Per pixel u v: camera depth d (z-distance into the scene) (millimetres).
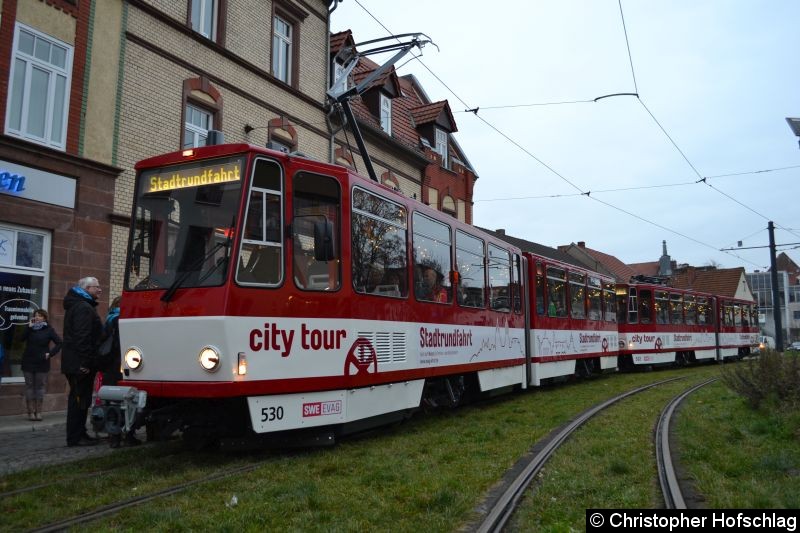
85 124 11812
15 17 10812
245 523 4828
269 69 16625
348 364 7773
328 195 7828
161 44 13469
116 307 8516
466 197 28328
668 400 13172
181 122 13812
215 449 7734
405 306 9211
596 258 55750
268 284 7020
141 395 6566
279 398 7023
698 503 5496
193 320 6711
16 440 8656
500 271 13344
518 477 6305
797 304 90562
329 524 4824
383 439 8516
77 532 4656
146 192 7465
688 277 68812
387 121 23438
